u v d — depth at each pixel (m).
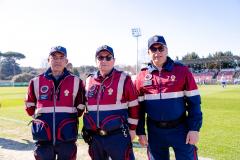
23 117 15.30
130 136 4.85
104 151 4.83
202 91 39.81
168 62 4.74
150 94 4.75
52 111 4.92
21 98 30.08
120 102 4.76
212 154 7.96
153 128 4.81
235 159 7.48
